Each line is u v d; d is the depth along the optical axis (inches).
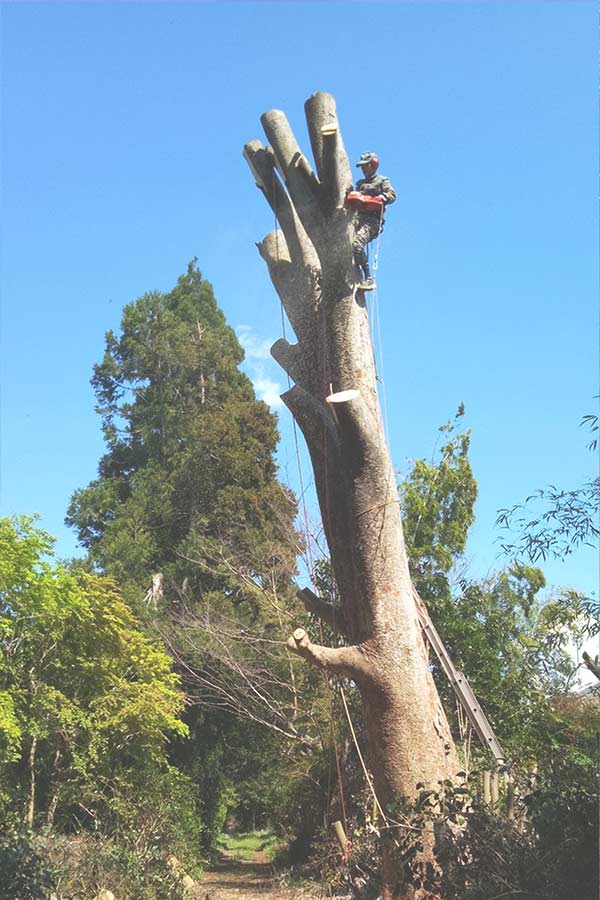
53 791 575.8
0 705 511.2
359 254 362.9
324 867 382.3
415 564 823.1
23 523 559.5
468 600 619.2
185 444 1252.5
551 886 224.2
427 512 936.9
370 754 329.1
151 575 1137.4
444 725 324.5
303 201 371.9
